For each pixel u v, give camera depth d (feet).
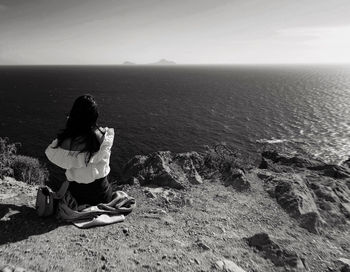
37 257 11.13
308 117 268.62
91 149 12.94
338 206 19.10
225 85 585.63
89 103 12.62
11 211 14.87
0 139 27.63
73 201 14.17
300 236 15.49
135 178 22.47
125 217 15.74
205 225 15.84
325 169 26.78
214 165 25.36
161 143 181.98
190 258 12.39
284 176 23.00
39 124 226.17
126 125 228.43
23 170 26.48
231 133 208.74
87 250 12.03
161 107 314.96
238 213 17.66
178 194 20.11
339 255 14.03
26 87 509.76
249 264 12.55
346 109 313.12
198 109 305.32
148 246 12.96
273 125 235.20
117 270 10.98
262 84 616.80
